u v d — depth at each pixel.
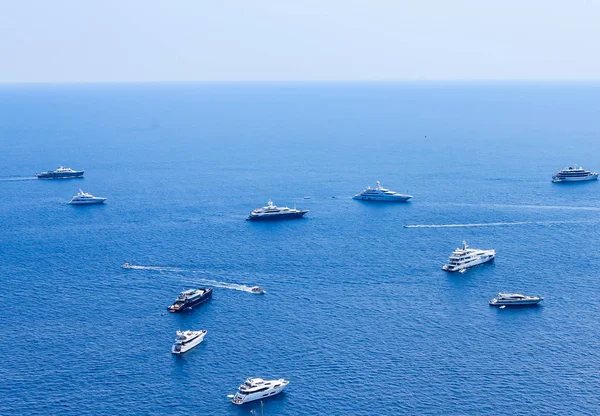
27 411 168.62
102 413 168.00
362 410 168.75
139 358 194.12
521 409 168.62
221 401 173.25
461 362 190.50
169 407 170.62
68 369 188.00
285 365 189.75
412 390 176.88
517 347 198.88
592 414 166.38
